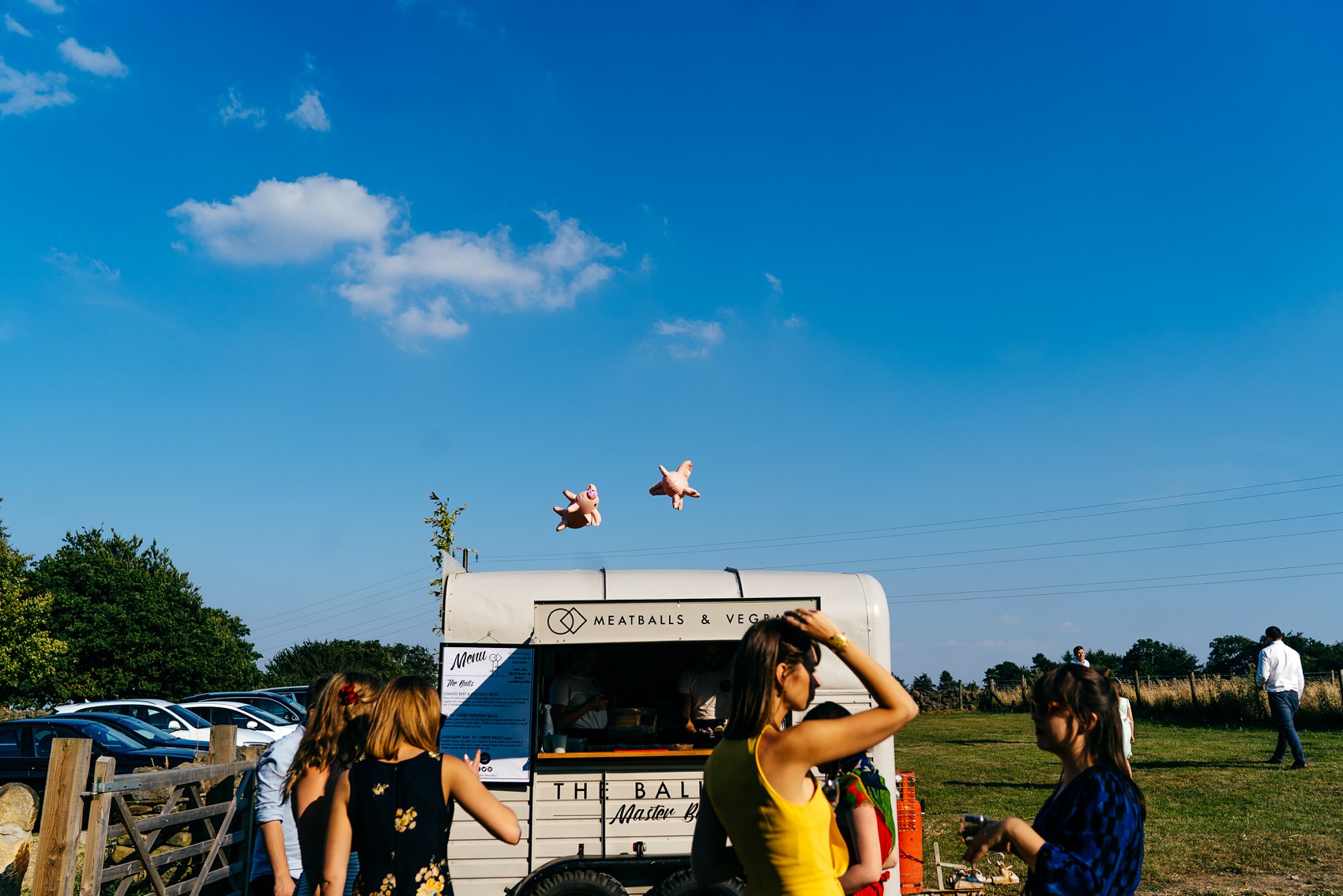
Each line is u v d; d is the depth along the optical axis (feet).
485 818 11.00
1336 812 33.37
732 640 22.52
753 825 9.24
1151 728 69.15
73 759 19.66
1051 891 9.11
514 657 22.26
